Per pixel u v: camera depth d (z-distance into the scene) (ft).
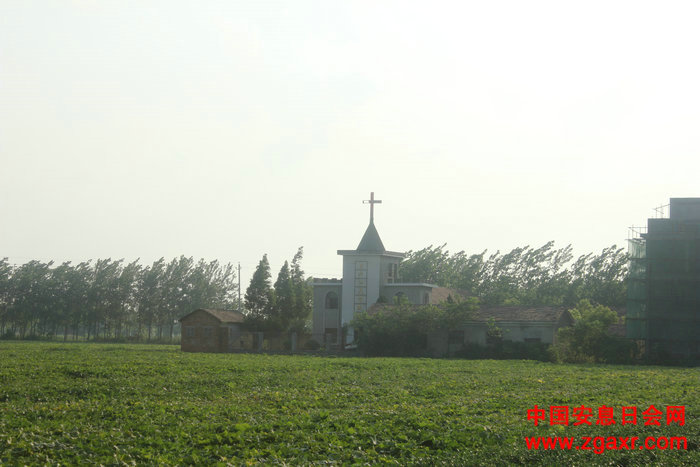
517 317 217.15
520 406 83.71
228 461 50.98
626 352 197.57
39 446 53.01
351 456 53.67
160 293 395.96
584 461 52.34
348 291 258.37
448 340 220.23
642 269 208.74
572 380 122.31
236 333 259.39
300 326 290.56
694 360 193.98
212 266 430.61
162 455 52.11
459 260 370.94
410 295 257.14
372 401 89.56
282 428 64.59
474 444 57.98
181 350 247.91
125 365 140.15
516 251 360.07
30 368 129.70
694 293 201.67
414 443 57.77
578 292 325.42
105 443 55.16
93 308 388.78
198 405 82.28
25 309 383.45
